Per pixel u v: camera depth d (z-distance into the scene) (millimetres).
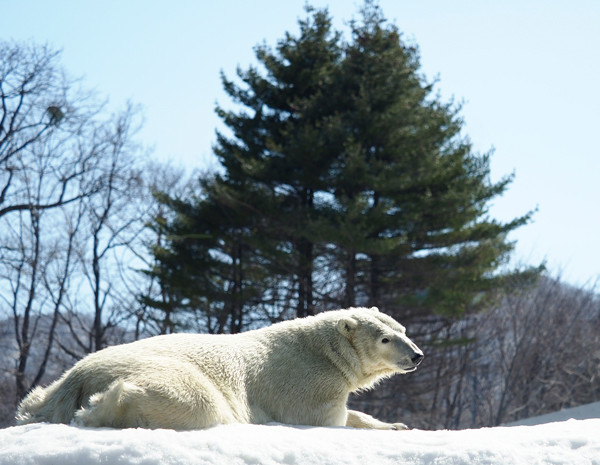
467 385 50688
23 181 44375
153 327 46000
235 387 9680
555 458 7355
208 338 10086
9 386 46500
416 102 37625
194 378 8906
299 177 35906
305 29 39031
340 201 34031
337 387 10641
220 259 39656
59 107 42469
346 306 35438
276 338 10734
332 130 34938
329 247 37531
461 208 35812
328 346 10867
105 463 6957
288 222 34875
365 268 36531
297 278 37219
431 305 34875
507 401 46594
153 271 38750
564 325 52312
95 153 45469
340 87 37531
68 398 8922
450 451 7453
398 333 11242
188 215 38469
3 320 48531
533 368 49719
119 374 8758
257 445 7457
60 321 47469
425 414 44844
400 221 34625
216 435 7781
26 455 6996
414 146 36719
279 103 39438
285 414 10148
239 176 36781
